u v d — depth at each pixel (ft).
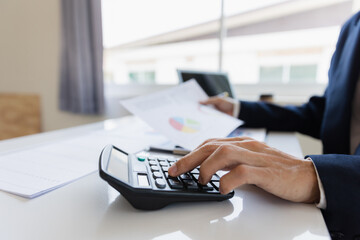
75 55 4.96
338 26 4.04
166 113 1.75
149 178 0.88
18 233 0.64
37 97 6.12
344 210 0.82
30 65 6.10
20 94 6.38
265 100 3.00
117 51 5.79
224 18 4.47
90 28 4.84
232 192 0.87
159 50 5.79
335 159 0.94
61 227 0.68
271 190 0.86
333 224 0.84
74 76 5.06
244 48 4.71
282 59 4.59
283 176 0.86
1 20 6.24
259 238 0.65
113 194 0.90
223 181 0.85
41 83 6.04
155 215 0.77
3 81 6.60
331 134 2.04
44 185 0.94
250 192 0.97
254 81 4.71
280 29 4.50
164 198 0.79
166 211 0.80
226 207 0.84
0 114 6.73
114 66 5.87
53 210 0.77
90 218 0.73
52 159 1.28
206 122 1.76
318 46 4.29
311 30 4.29
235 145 0.99
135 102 1.77
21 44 6.11
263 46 4.63
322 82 4.10
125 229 0.68
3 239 0.61
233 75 4.79
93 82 5.02
